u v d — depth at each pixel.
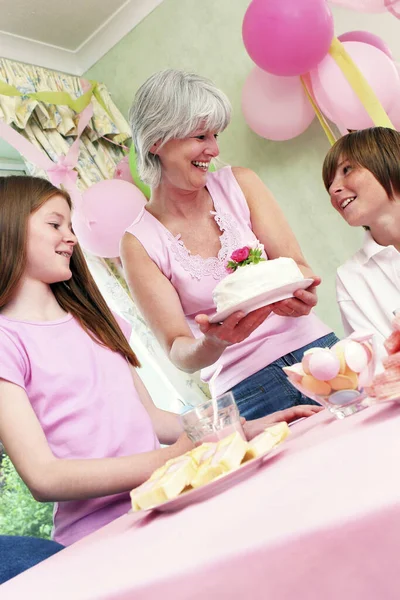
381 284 1.57
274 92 2.57
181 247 1.51
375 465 0.38
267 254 1.53
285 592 0.32
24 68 3.12
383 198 1.58
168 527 0.51
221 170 1.59
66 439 1.10
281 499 0.40
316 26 2.31
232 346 1.48
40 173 2.99
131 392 1.19
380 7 2.40
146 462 0.94
